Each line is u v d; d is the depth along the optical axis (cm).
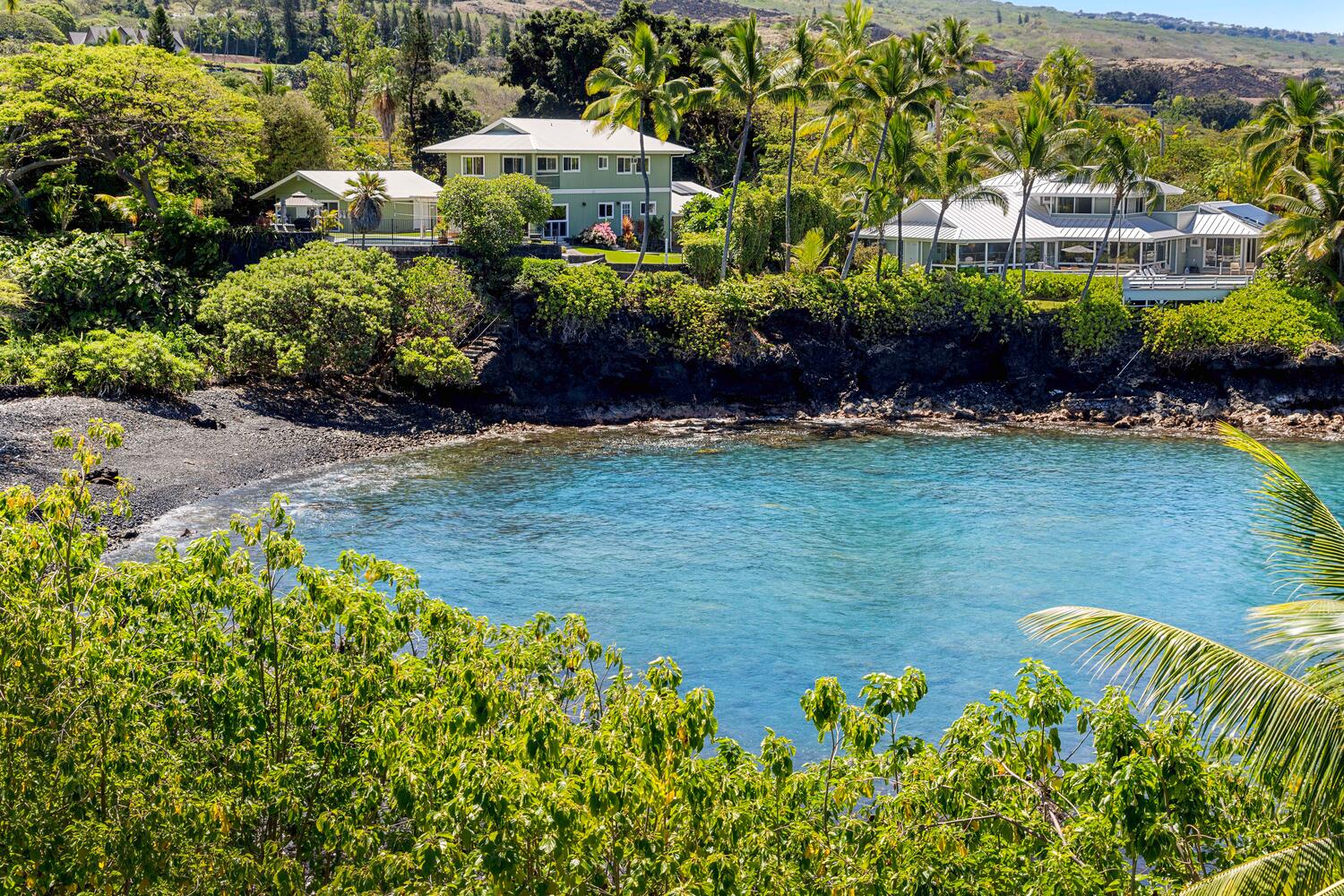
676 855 1359
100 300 6475
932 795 1486
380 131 14238
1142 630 1452
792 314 7325
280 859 1517
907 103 7525
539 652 1681
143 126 7125
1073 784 1486
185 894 1520
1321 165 7900
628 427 6862
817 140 10975
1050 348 7525
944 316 7444
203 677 1638
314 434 6006
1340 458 6231
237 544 4294
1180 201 11331
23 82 6950
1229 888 1288
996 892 1441
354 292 6488
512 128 9319
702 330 7144
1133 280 8156
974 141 8000
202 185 8025
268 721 1692
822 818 1570
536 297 7044
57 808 1532
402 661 1723
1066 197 9594
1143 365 7500
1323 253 7644
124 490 2023
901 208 7688
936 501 5234
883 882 1416
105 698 1580
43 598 1683
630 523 4847
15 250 6600
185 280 6812
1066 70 10281
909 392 7369
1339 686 1388
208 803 1508
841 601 3925
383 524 4759
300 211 8981
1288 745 1328
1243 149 9031
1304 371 7375
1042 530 4756
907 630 3672
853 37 8281
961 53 8606
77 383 5738
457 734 1494
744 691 3225
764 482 5581
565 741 1471
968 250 9362
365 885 1470
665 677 1585
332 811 1532
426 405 6681
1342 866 1277
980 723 1566
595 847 1351
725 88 7412
